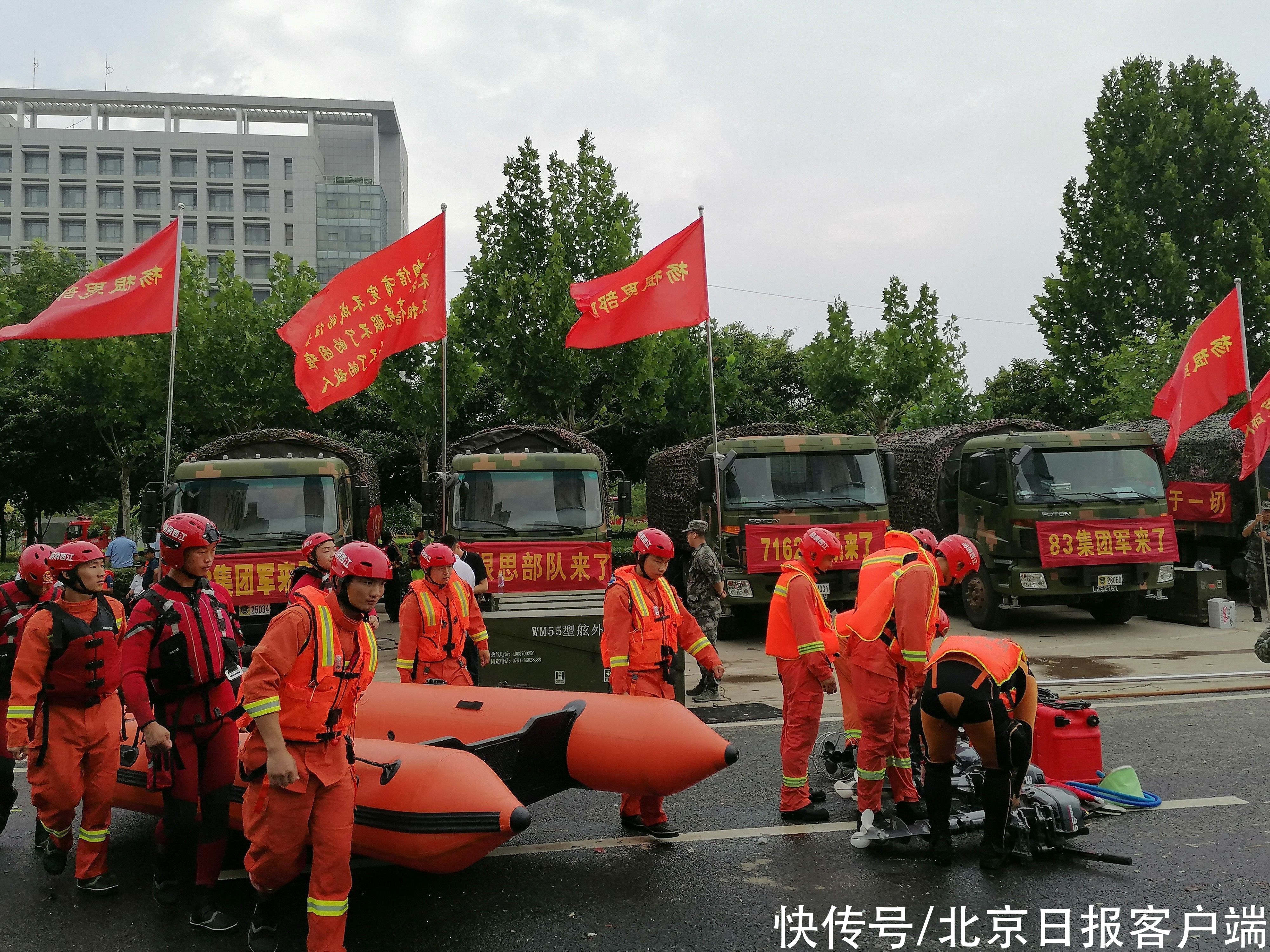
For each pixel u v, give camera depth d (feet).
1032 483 47.16
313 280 85.25
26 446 94.58
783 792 20.49
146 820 21.98
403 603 22.53
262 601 42.01
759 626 53.78
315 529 43.70
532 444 53.26
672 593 20.95
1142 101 93.81
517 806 14.52
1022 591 46.39
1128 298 90.22
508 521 42.75
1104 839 18.79
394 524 118.83
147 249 36.99
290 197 366.63
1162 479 47.93
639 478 109.50
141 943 15.26
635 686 20.25
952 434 54.19
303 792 13.48
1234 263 91.66
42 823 17.48
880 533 46.85
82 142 353.72
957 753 21.98
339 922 13.66
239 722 16.76
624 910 16.11
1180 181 92.94
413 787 15.10
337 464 45.47
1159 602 50.80
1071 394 94.63
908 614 18.30
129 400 84.28
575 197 79.82
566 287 74.49
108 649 17.34
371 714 20.77
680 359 92.94
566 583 41.91
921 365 88.07
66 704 17.12
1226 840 18.60
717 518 48.62
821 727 28.35
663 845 19.15
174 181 359.87
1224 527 56.03
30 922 16.06
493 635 28.50
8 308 84.99
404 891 17.13
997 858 17.44
